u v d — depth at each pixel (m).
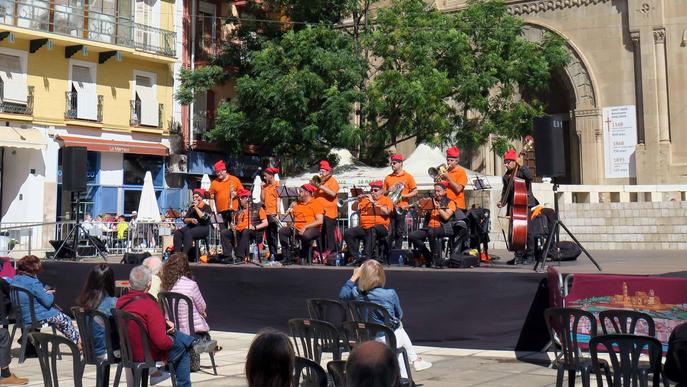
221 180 14.81
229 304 12.92
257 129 27.72
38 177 26.86
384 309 8.16
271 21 30.30
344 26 31.33
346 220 20.05
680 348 4.98
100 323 7.62
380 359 3.42
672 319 8.69
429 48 25.23
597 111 28.77
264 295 12.55
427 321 11.02
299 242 14.49
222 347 11.56
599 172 28.66
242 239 14.15
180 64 31.84
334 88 25.75
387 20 26.25
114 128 29.23
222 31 33.97
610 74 28.66
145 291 7.30
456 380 8.61
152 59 30.22
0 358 8.70
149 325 7.09
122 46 28.69
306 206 13.84
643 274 9.30
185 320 8.95
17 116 26.09
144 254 14.50
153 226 21.56
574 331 6.94
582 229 21.89
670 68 27.47
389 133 26.03
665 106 27.48
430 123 25.48
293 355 4.01
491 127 25.97
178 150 31.61
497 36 26.81
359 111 27.08
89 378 9.28
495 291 10.59
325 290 11.95
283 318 12.34
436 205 11.70
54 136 27.22
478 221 12.61
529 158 31.00
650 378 7.13
